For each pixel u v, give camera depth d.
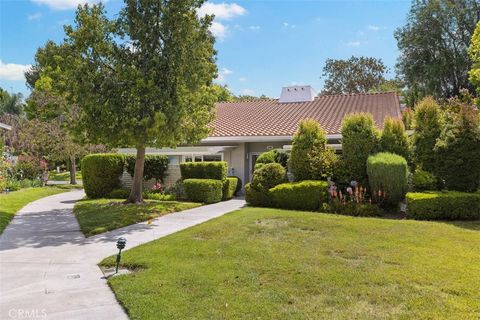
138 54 13.29
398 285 5.52
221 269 6.33
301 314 4.60
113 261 6.99
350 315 4.56
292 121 20.36
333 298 5.08
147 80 12.40
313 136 14.34
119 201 15.20
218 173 16.75
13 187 20.45
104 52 12.74
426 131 12.88
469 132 12.09
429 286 5.46
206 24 13.41
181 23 12.94
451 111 13.00
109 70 13.10
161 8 13.06
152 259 6.99
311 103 24.19
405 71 33.69
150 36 13.08
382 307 4.79
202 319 4.50
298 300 5.03
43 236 9.42
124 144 13.15
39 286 5.84
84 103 12.21
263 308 4.78
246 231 9.24
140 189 14.84
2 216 11.83
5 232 9.91
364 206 12.13
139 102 12.55
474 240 8.24
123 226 10.55
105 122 12.48
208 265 6.55
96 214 12.26
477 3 30.97
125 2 13.23
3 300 5.29
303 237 8.59
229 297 5.13
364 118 13.83
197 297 5.14
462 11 30.91
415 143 13.13
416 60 33.22
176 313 4.66
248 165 19.81
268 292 5.30
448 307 4.74
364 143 13.53
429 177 12.34
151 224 10.80
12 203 14.91
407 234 8.77
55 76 12.62
